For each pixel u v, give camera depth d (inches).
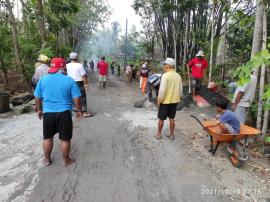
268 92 189.9
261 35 241.3
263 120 244.5
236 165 197.5
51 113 177.0
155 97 382.3
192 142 242.4
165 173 185.5
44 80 178.1
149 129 273.9
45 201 149.9
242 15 343.0
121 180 173.9
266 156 220.5
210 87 399.5
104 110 357.7
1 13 541.3
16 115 315.3
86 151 215.5
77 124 284.7
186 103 369.7
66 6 531.2
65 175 177.0
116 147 225.5
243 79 187.6
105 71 606.9
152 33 837.8
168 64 229.3
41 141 231.3
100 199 153.8
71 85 179.3
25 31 592.1
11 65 572.7
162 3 557.6
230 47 554.6
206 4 560.7
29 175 175.6
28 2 542.6
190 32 595.5
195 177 181.9
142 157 208.4
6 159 197.0
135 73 839.7
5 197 152.0
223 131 206.8
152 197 157.5
